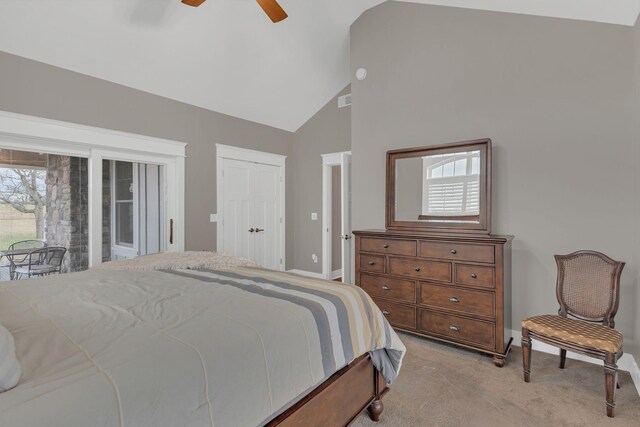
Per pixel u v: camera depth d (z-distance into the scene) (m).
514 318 2.94
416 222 3.35
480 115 3.13
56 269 3.53
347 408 1.60
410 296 2.98
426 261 2.89
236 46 3.81
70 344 1.00
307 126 5.64
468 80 3.19
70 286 1.75
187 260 2.49
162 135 4.01
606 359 1.93
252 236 5.17
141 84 3.74
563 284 2.51
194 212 4.38
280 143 5.58
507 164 3.00
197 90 4.17
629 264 2.48
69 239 3.58
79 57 3.20
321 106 5.42
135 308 1.35
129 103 3.71
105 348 0.97
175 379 0.91
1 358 0.76
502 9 2.97
